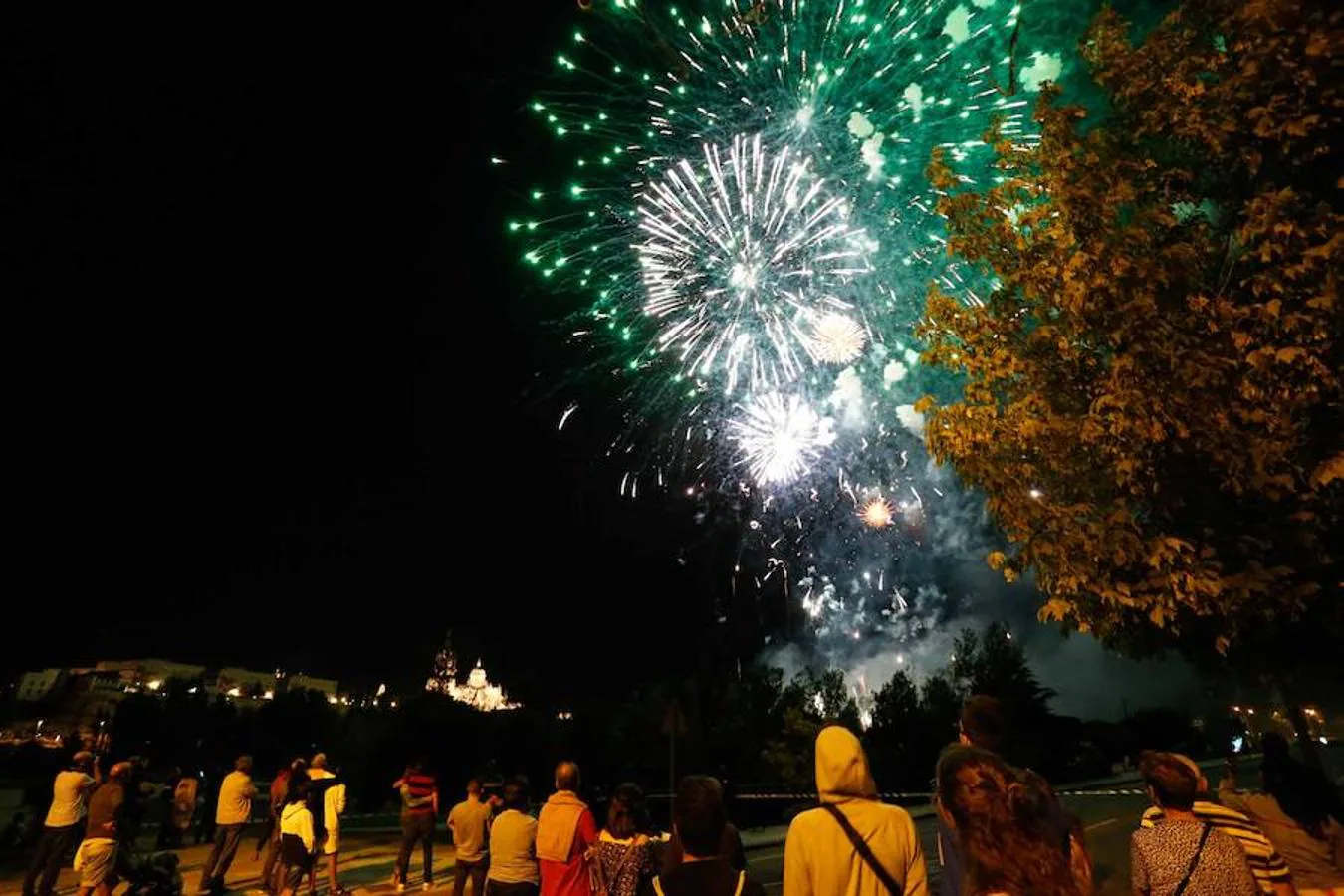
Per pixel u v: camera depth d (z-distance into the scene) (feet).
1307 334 17.47
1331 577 18.44
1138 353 18.74
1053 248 21.34
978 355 22.40
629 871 18.42
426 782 42.83
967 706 14.26
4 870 44.06
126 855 34.65
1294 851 16.30
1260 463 17.78
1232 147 19.62
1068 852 11.11
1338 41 17.30
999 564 22.24
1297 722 20.18
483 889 34.22
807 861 10.55
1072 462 20.68
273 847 38.37
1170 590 18.85
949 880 11.93
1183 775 12.73
